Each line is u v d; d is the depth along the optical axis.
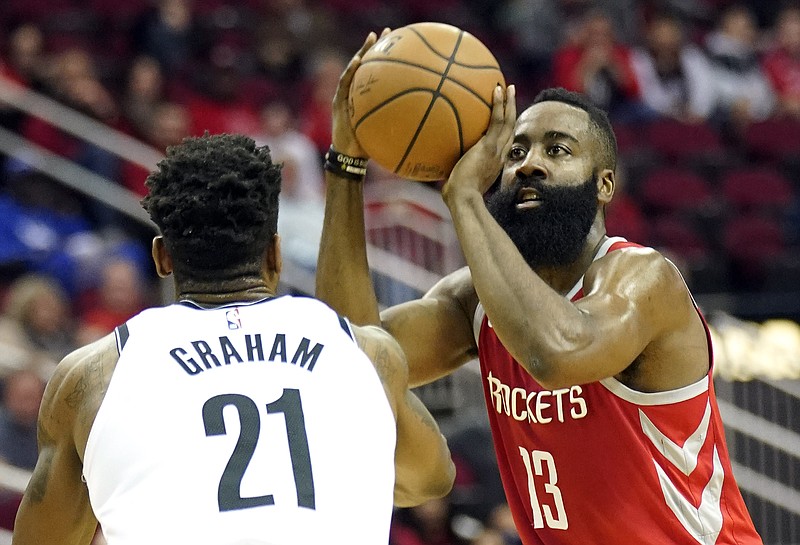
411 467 9.45
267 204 8.73
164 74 36.16
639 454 9.85
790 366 26.28
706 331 10.19
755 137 39.12
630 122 38.22
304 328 8.48
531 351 9.05
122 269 26.12
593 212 10.28
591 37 38.41
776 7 47.06
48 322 23.56
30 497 8.62
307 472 7.88
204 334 8.34
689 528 9.94
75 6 39.47
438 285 11.71
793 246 36.75
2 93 29.84
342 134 11.02
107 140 30.00
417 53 10.12
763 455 25.30
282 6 40.38
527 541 10.84
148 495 7.79
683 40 41.81
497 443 10.91
